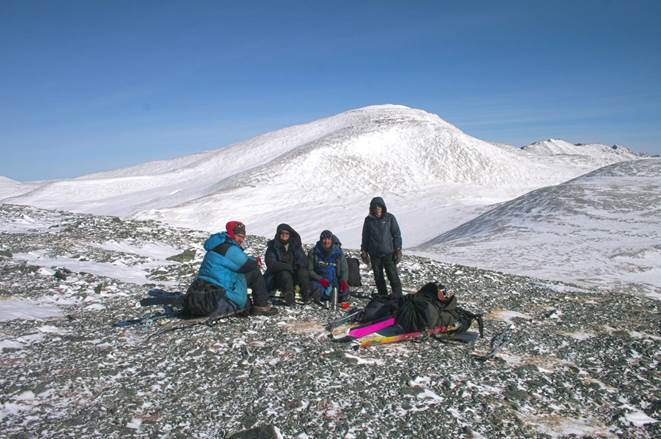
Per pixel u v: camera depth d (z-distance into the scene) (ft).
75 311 26.43
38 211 61.72
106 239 47.60
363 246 29.14
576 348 24.14
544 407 16.94
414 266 43.78
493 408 16.37
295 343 21.59
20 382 16.17
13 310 25.43
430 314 23.12
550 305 33.94
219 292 23.99
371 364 19.54
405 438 14.05
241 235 25.11
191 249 47.06
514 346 23.36
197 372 17.97
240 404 15.52
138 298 29.45
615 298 39.47
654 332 28.86
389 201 248.11
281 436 13.41
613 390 19.11
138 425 13.91
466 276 41.93
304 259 29.27
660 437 15.44
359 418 14.96
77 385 16.26
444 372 19.24
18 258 37.06
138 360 18.98
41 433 13.01
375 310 24.73
